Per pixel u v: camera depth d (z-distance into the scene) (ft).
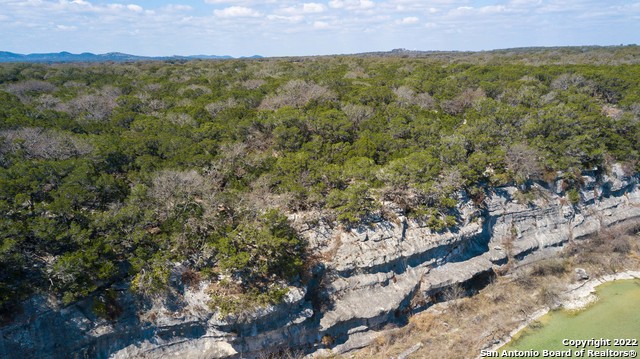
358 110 162.61
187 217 97.91
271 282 94.73
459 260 126.31
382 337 104.83
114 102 188.03
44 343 81.05
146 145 127.03
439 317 114.21
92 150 117.80
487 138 143.64
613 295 130.31
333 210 111.86
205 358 90.07
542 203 144.87
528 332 112.98
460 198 127.13
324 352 100.32
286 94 184.65
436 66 316.19
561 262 140.36
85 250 84.74
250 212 100.48
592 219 154.71
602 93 216.33
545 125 153.89
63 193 91.81
